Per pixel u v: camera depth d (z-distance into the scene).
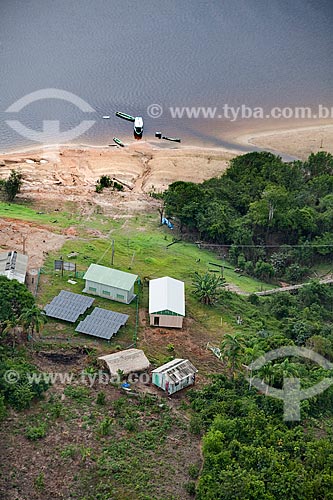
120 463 77.06
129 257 126.56
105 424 81.00
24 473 74.50
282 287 132.38
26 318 91.75
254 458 75.94
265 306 120.81
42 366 91.75
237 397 88.44
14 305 95.31
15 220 134.12
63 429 81.12
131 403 87.38
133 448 79.75
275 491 72.25
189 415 86.62
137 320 105.38
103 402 86.38
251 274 135.62
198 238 144.25
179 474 76.69
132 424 82.81
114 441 80.38
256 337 103.44
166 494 73.69
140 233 139.50
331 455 77.62
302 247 144.25
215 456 76.25
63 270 115.31
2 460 75.56
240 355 93.06
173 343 101.88
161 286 109.44
